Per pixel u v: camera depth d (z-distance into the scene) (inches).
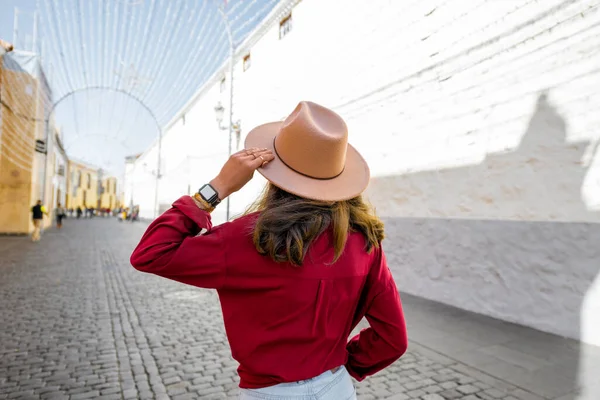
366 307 43.7
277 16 398.9
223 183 39.5
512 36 178.9
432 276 220.8
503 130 183.5
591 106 150.3
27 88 613.0
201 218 38.1
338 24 304.5
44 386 118.7
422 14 226.5
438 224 217.3
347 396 39.8
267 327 36.7
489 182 189.9
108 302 221.9
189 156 831.7
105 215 2193.7
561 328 159.6
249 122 496.7
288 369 36.3
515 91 178.2
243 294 37.1
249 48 494.0
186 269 35.3
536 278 168.9
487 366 133.4
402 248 242.1
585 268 151.3
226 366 134.7
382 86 258.2
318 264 36.8
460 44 203.8
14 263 353.1
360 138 280.7
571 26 156.6
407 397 113.1
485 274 191.2
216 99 650.8
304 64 354.6
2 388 117.0
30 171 657.0
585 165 151.9
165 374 128.1
